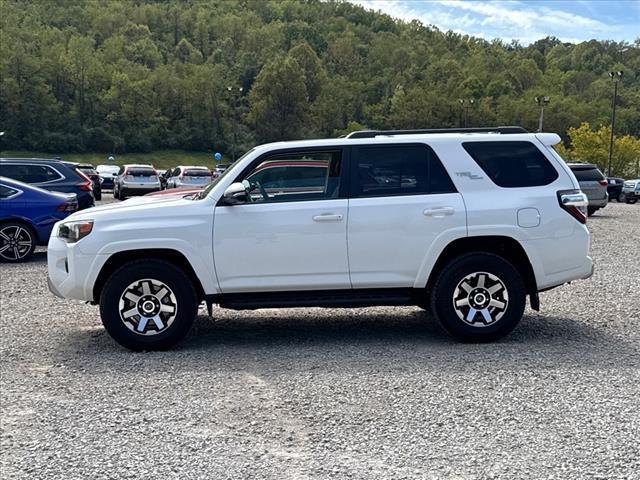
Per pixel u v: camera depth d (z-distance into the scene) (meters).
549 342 6.76
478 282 6.62
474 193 6.66
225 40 160.75
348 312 8.36
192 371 5.93
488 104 115.00
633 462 4.00
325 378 5.66
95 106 112.31
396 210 6.56
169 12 175.00
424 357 6.25
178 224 6.50
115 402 5.18
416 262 6.59
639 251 13.86
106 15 164.62
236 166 6.70
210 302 6.59
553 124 106.88
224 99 121.25
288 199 6.64
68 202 12.91
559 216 6.67
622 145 74.50
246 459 4.14
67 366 6.15
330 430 4.56
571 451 4.17
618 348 6.52
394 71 146.00
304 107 111.62
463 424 4.62
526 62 144.75
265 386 5.49
